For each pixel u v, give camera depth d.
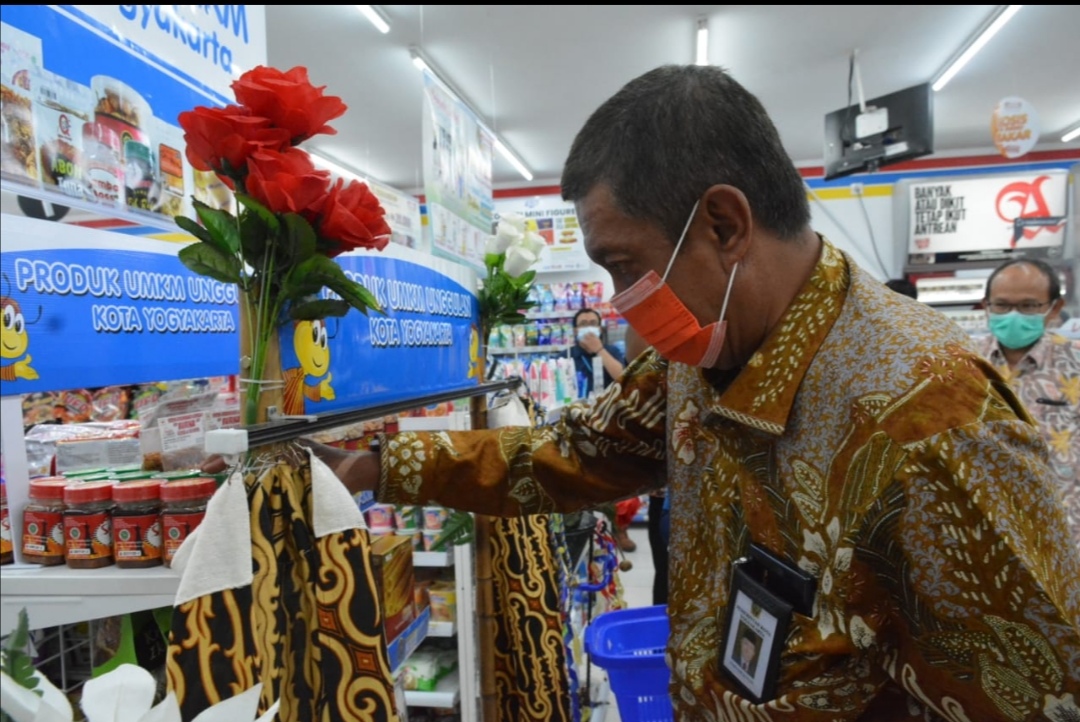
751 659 0.75
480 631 1.43
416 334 1.20
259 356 0.72
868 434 0.67
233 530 0.62
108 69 0.86
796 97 5.85
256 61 1.24
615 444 1.11
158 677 0.90
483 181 1.76
